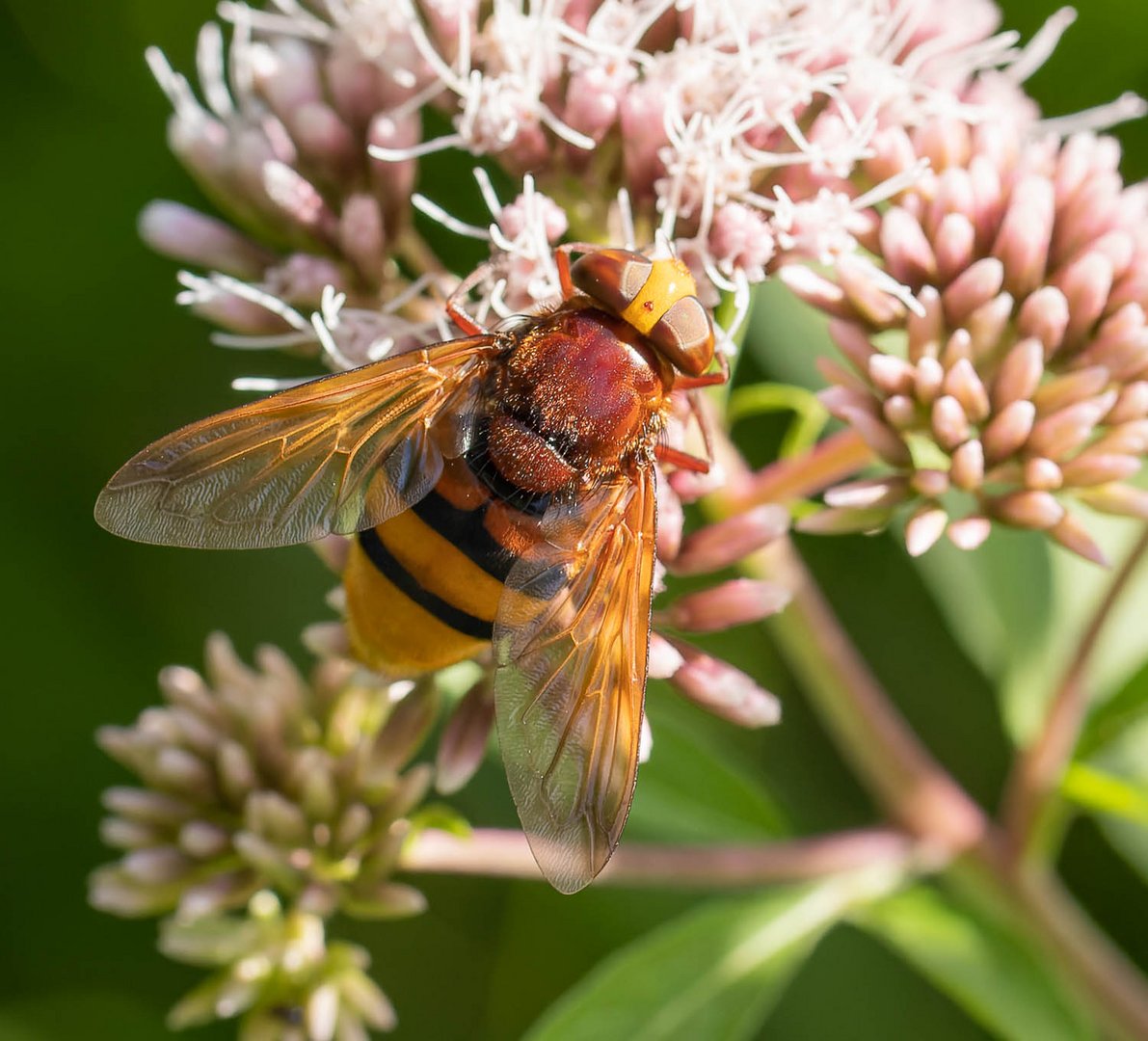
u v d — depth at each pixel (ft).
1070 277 0.60
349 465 0.57
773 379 0.71
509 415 0.57
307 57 0.63
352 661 0.58
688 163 0.60
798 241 0.60
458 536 0.57
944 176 0.61
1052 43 0.63
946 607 0.67
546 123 0.61
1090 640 0.63
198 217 0.64
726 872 0.63
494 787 0.71
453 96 0.62
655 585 0.58
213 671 0.63
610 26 0.61
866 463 0.63
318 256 0.63
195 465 0.57
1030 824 0.64
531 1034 0.62
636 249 0.59
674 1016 0.62
